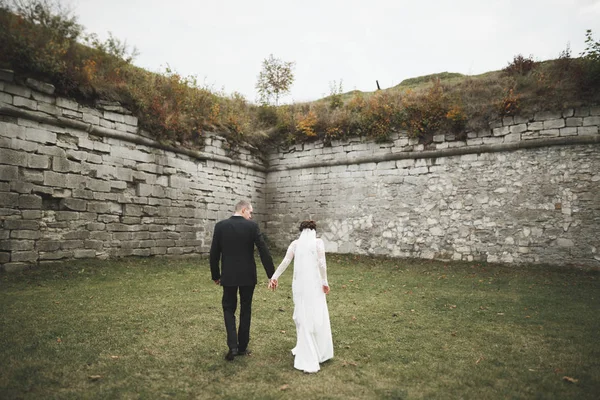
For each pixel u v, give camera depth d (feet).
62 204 28.66
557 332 16.08
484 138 36.94
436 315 19.03
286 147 48.70
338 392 10.05
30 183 26.81
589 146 32.50
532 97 34.86
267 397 9.68
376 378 11.08
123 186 33.04
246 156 46.68
